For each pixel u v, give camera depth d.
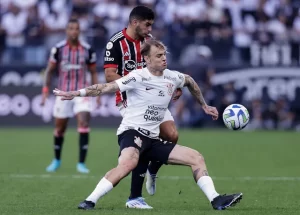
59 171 39.59
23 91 70.31
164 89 24.42
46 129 69.69
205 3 78.81
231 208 24.62
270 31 78.25
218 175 37.75
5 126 70.50
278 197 28.81
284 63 72.31
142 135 24.34
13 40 71.62
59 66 41.16
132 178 25.69
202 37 72.19
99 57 70.06
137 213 23.28
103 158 46.75
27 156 47.69
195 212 23.56
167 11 78.12
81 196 29.11
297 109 72.50
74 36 40.50
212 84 71.19
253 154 50.16
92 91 23.69
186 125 72.62
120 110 26.22
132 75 24.17
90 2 78.62
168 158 24.25
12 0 78.19
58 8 78.31
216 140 61.00
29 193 29.92
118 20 77.75
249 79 71.56
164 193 30.39
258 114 72.00
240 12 79.31
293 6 81.38
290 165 43.16
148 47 24.06
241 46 72.31
